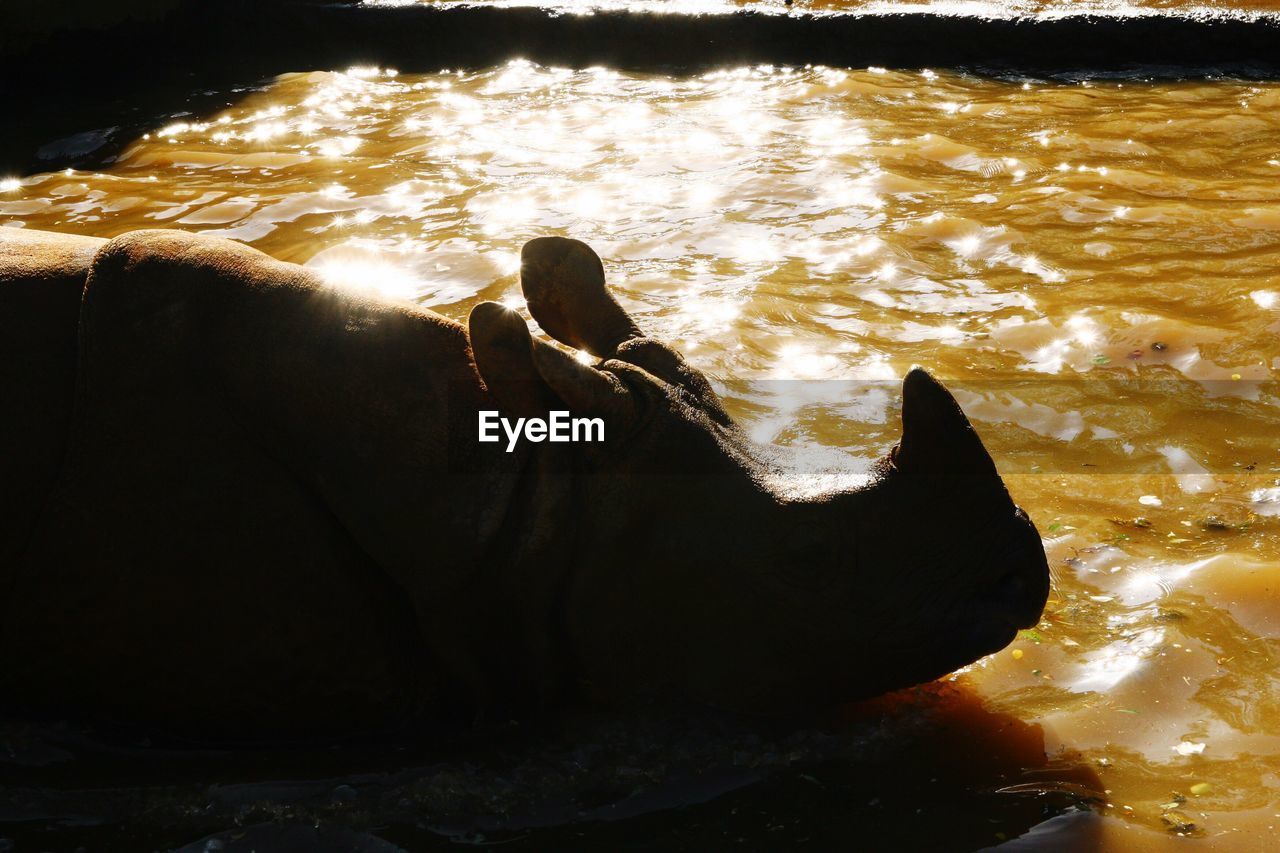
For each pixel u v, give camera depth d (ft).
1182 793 13.71
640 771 14.46
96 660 14.93
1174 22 43.11
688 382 15.23
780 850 13.26
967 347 24.59
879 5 46.80
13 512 14.61
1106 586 17.42
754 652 14.32
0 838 13.71
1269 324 24.70
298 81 46.37
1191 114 38.04
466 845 13.53
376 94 44.75
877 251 28.99
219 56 51.11
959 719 15.15
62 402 14.71
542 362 13.70
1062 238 29.48
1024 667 16.01
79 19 48.16
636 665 14.73
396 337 14.74
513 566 14.42
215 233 31.35
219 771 14.84
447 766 14.66
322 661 14.80
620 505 14.30
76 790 14.42
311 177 35.60
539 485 14.29
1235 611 16.65
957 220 30.35
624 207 32.40
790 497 14.12
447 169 35.83
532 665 14.92
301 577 14.56
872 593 13.85
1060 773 14.16
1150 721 14.90
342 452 14.40
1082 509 19.22
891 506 13.78
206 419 14.53
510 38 48.26
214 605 14.58
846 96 41.24
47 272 15.25
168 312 14.70
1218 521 18.69
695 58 46.60
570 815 13.92
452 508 14.28
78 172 36.94
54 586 14.66
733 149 36.55
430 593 14.52
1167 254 28.35
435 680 15.30
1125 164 34.27
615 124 39.52
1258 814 13.28
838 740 14.80
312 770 14.78
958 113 39.32
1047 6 45.78
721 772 14.40
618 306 15.98
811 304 26.61
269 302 14.78
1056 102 40.01
